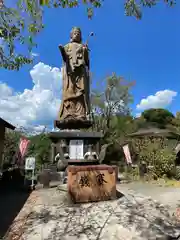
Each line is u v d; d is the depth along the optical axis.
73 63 10.46
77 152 9.67
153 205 6.26
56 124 10.48
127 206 6.01
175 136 18.86
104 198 6.48
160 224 4.98
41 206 6.19
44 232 4.59
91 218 5.24
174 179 12.66
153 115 26.36
